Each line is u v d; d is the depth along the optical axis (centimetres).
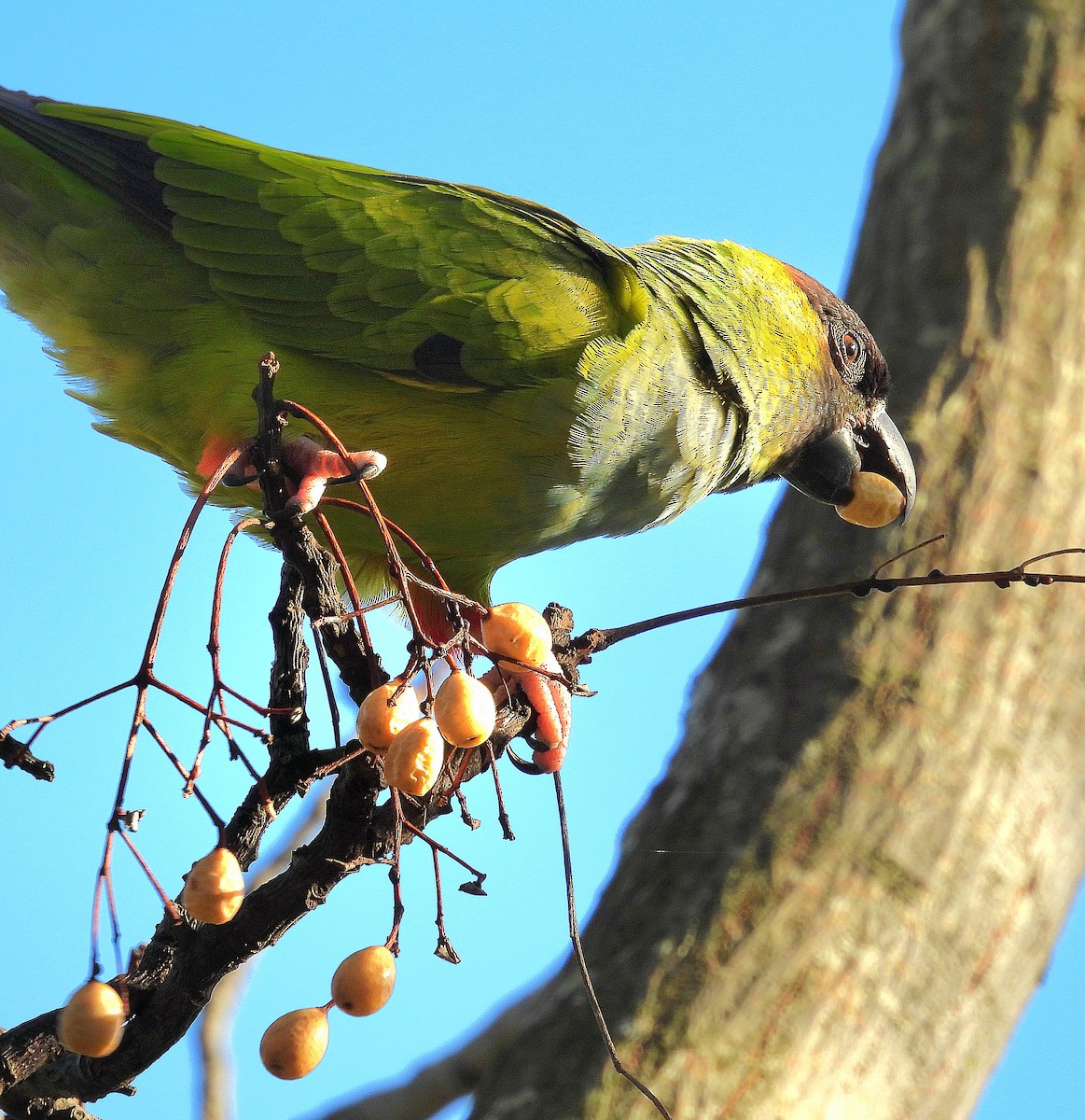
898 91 1488
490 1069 942
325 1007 583
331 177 1034
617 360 997
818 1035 903
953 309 1302
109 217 1025
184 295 1009
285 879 641
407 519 1039
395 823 600
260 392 652
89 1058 643
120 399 1034
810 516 1263
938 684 1077
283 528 649
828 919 952
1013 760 1048
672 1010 909
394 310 988
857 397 1231
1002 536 1172
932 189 1379
